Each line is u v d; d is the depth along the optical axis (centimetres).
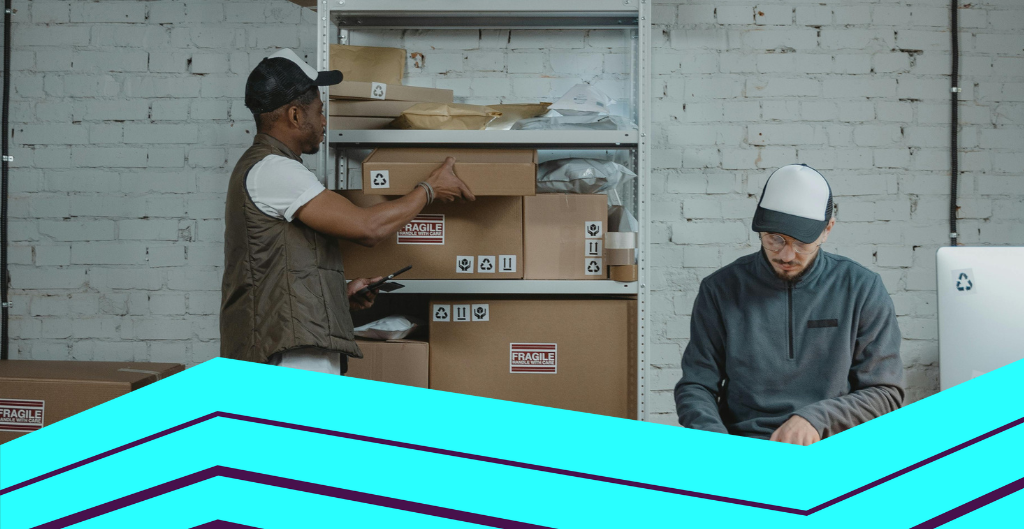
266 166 152
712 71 240
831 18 240
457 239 188
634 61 234
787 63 240
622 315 188
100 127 239
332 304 157
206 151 239
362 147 219
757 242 241
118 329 240
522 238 189
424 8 193
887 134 241
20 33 238
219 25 238
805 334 141
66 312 239
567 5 190
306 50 239
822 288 141
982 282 109
